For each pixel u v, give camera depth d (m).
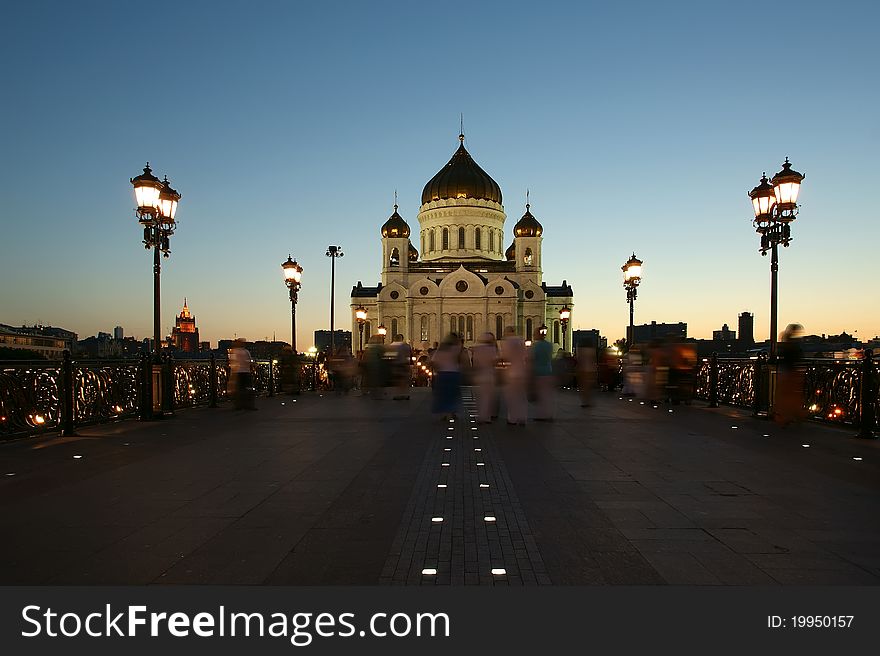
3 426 11.77
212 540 5.81
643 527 6.18
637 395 23.50
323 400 22.22
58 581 4.88
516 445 11.39
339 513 6.73
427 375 35.88
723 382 19.84
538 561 5.24
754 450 10.83
